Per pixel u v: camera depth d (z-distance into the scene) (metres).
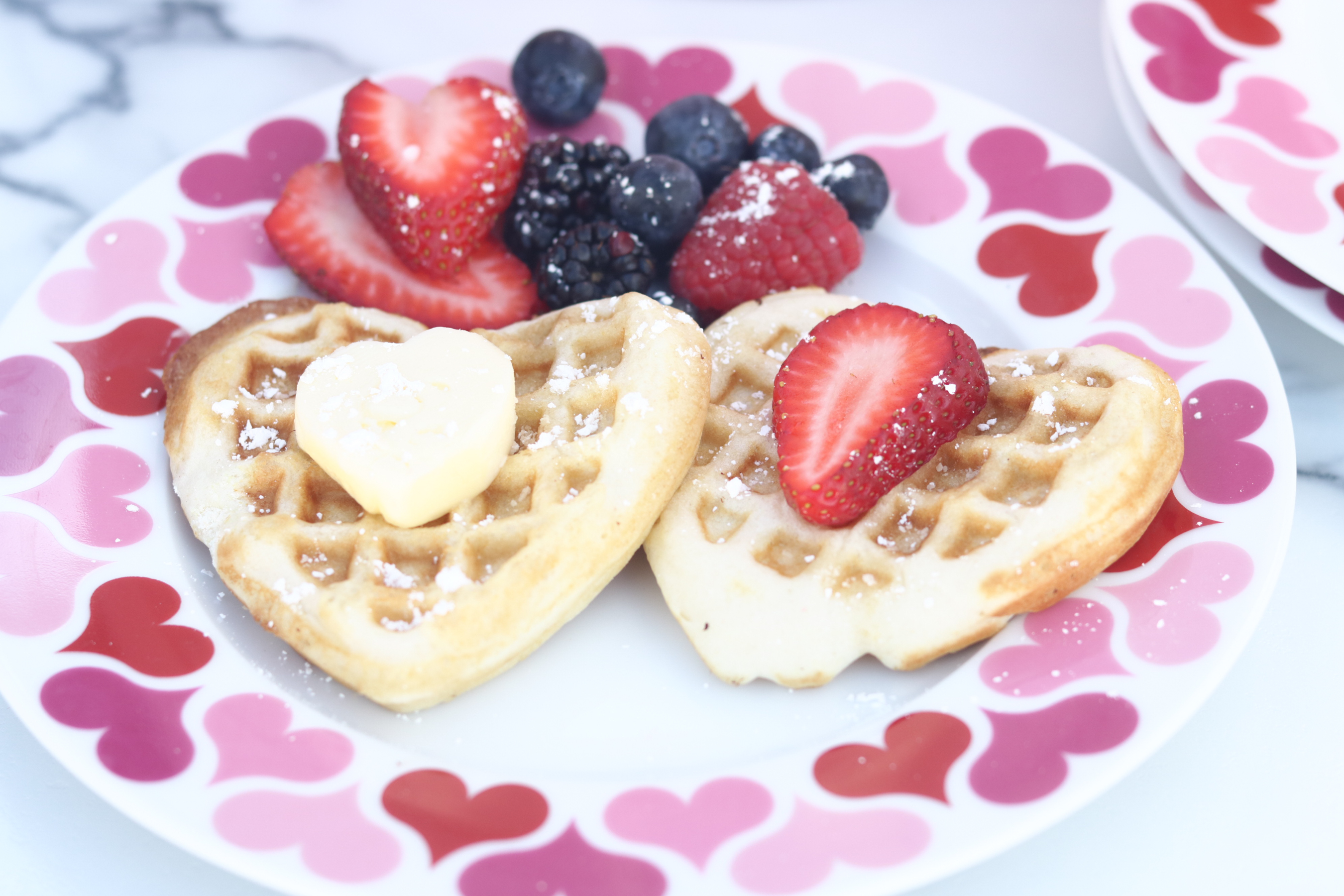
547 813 0.47
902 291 0.55
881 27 0.61
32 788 0.49
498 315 0.54
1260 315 0.55
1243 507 0.49
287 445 0.51
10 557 0.49
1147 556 0.49
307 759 0.47
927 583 0.48
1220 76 0.55
